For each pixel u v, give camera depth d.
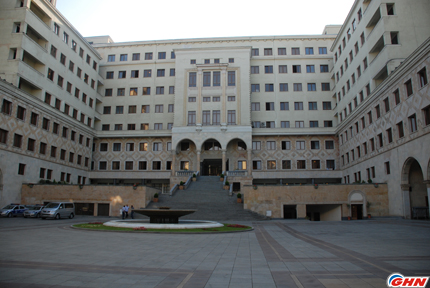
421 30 35.66
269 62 60.00
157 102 60.19
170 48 62.09
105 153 58.44
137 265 9.52
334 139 55.75
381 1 36.66
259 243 14.98
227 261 10.31
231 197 40.97
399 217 33.12
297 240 16.19
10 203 36.97
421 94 28.89
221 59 56.72
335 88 56.12
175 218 24.11
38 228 20.78
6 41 39.53
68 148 49.06
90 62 57.19
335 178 54.59
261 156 56.06
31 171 40.56
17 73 38.38
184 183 48.69
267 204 37.06
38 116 42.03
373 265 9.52
